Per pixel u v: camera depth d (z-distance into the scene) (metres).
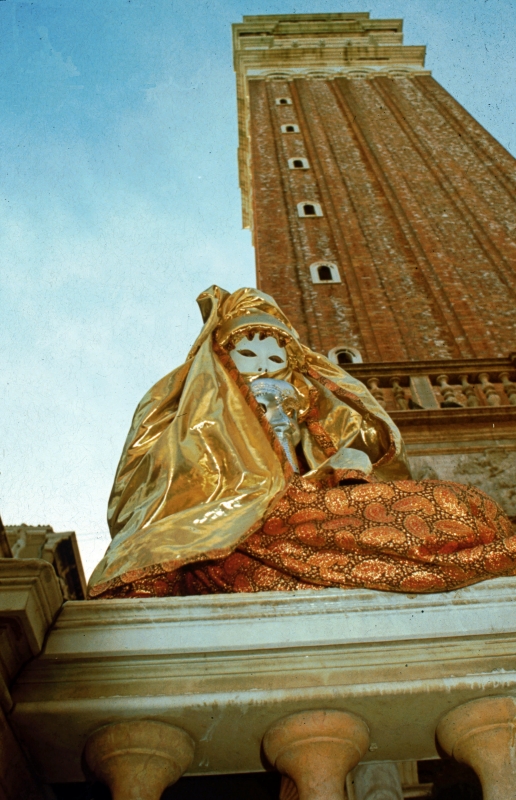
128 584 3.67
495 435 11.37
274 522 3.76
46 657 3.11
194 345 5.02
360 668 3.15
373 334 19.20
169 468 4.04
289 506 3.79
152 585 3.69
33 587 3.03
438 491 3.77
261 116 33.97
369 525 3.65
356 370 13.80
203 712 3.06
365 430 5.30
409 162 28.67
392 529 3.61
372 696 3.11
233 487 3.91
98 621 3.21
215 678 3.10
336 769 3.06
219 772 3.33
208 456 4.04
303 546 3.69
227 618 3.26
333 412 5.41
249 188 37.75
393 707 3.17
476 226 24.06
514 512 10.09
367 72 37.84
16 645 3.04
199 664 3.14
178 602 3.29
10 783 3.05
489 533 3.67
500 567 3.47
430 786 4.43
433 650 3.22
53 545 6.75
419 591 3.42
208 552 3.53
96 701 3.01
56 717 3.02
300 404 5.29
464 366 13.84
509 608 3.36
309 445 5.19
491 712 3.15
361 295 20.95
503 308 19.91
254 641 3.19
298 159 29.89
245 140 38.50
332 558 3.60
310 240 24.22
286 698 3.07
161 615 3.24
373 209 26.00
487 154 28.72
